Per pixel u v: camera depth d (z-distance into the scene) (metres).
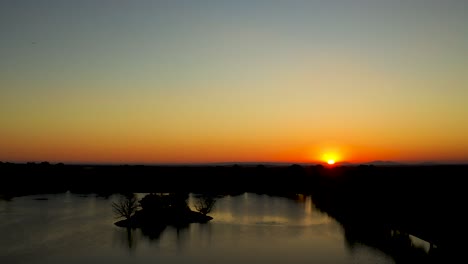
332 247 63.25
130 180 179.38
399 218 68.38
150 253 59.69
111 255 58.59
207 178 189.00
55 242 66.62
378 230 76.25
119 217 91.06
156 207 89.12
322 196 135.00
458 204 61.12
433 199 68.12
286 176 190.00
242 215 95.69
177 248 62.81
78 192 149.50
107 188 160.38
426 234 58.50
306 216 94.56
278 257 57.69
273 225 82.69
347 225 82.56
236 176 195.75
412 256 56.78
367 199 87.31
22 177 183.75
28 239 69.06
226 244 65.44
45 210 102.69
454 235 53.38
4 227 79.75
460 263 49.34
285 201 125.81
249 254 59.22
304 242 66.88
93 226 81.06
